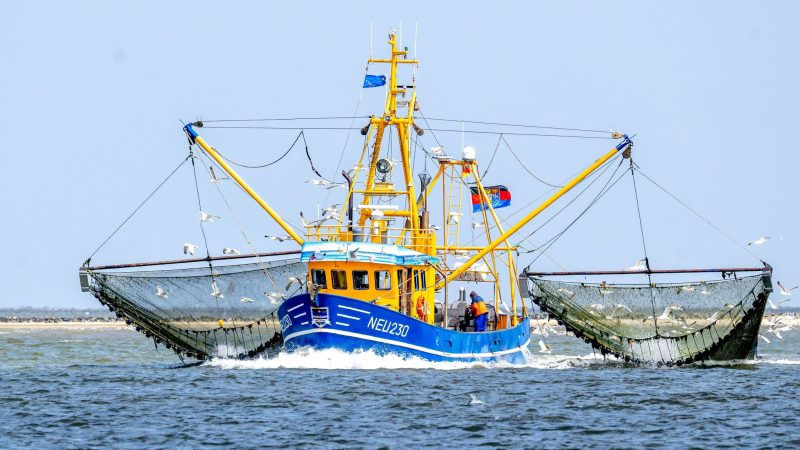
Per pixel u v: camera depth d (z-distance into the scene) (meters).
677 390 124.06
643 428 99.75
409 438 94.00
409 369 137.75
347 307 135.00
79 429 97.62
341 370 135.50
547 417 104.44
